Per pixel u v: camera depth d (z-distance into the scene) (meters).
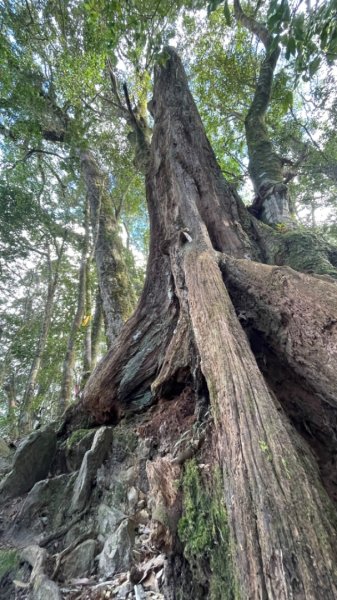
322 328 1.97
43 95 8.11
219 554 1.59
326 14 2.32
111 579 2.10
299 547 1.07
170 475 2.20
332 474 1.82
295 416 2.19
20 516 2.95
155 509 2.13
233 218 4.60
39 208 13.08
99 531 2.61
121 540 2.35
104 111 9.36
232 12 8.52
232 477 1.45
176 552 1.90
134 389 3.94
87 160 9.33
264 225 4.65
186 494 2.03
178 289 3.77
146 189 5.93
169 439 3.02
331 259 3.68
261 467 1.37
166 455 2.82
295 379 2.36
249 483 1.35
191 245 3.71
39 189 13.20
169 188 5.27
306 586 0.97
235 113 10.20
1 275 14.64
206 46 9.34
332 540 1.12
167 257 4.73
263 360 2.60
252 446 1.47
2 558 2.50
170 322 4.19
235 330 2.24
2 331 14.71
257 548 1.14
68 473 3.47
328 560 1.03
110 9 3.70
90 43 6.35
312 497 1.26
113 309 6.66
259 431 1.52
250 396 1.71
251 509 1.26
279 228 4.57
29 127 8.27
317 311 2.07
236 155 11.40
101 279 7.24
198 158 5.23
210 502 1.84
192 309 2.74
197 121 5.79
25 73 7.37
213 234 4.39
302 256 3.70
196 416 2.68
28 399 10.35
